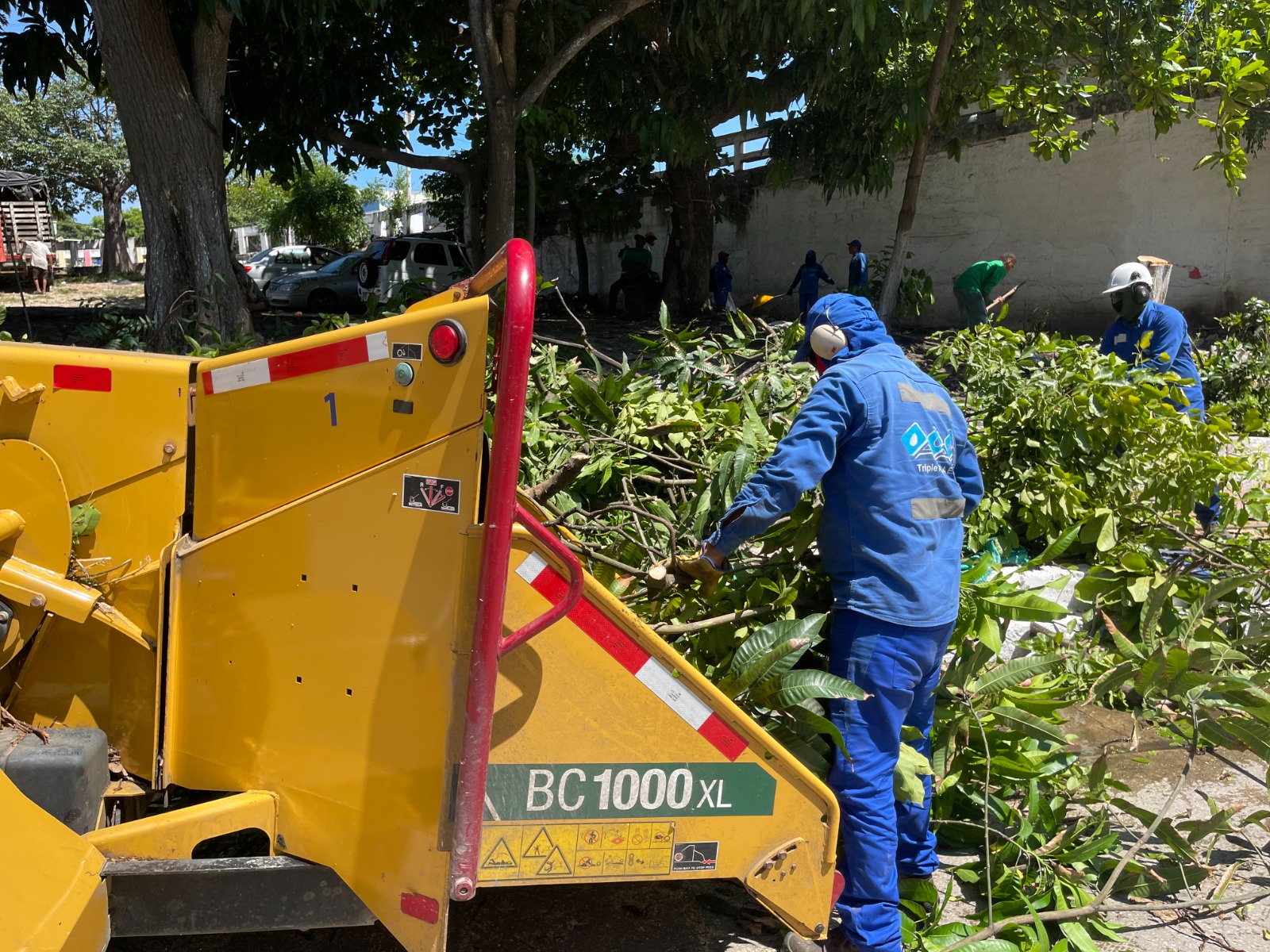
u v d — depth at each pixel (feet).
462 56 47.98
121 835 6.88
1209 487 16.61
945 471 8.93
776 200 69.56
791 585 10.03
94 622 7.39
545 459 12.30
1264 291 49.70
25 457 7.30
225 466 7.09
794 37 38.83
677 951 9.12
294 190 107.34
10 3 32.07
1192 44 41.06
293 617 6.94
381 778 6.85
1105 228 54.49
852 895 8.66
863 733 8.59
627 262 61.62
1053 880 9.93
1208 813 11.71
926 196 61.57
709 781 7.59
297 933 8.96
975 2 40.11
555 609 6.77
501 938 9.21
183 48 30.30
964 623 11.14
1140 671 11.05
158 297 28.89
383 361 6.56
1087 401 16.99
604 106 45.68
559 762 7.27
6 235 36.42
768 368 14.37
